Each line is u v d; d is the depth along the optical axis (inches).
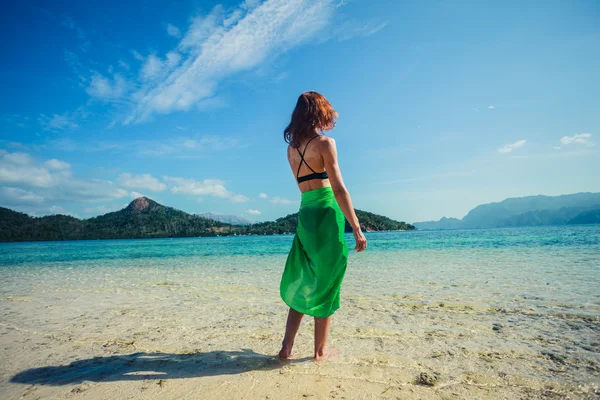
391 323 140.7
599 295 183.9
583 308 157.2
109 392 81.6
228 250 954.1
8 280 338.3
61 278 344.8
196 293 230.1
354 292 216.2
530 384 82.2
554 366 92.8
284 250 882.1
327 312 100.0
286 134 108.3
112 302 202.2
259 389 81.5
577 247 568.7
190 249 1102.4
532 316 146.0
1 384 87.5
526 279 244.4
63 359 106.0
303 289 101.0
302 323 147.9
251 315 163.3
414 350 108.2
